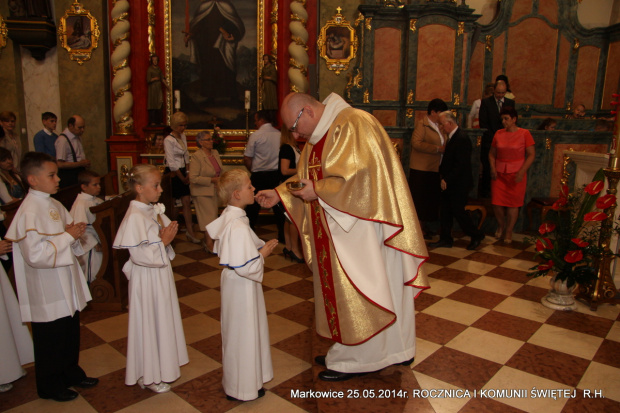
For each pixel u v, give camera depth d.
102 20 7.45
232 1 7.82
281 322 3.63
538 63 8.77
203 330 3.50
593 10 9.04
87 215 3.73
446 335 3.39
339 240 2.37
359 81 7.50
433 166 5.70
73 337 2.66
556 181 6.55
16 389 2.72
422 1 7.38
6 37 7.41
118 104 7.39
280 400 2.59
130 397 2.62
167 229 2.64
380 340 2.48
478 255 5.49
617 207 4.14
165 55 7.80
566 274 3.80
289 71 7.64
